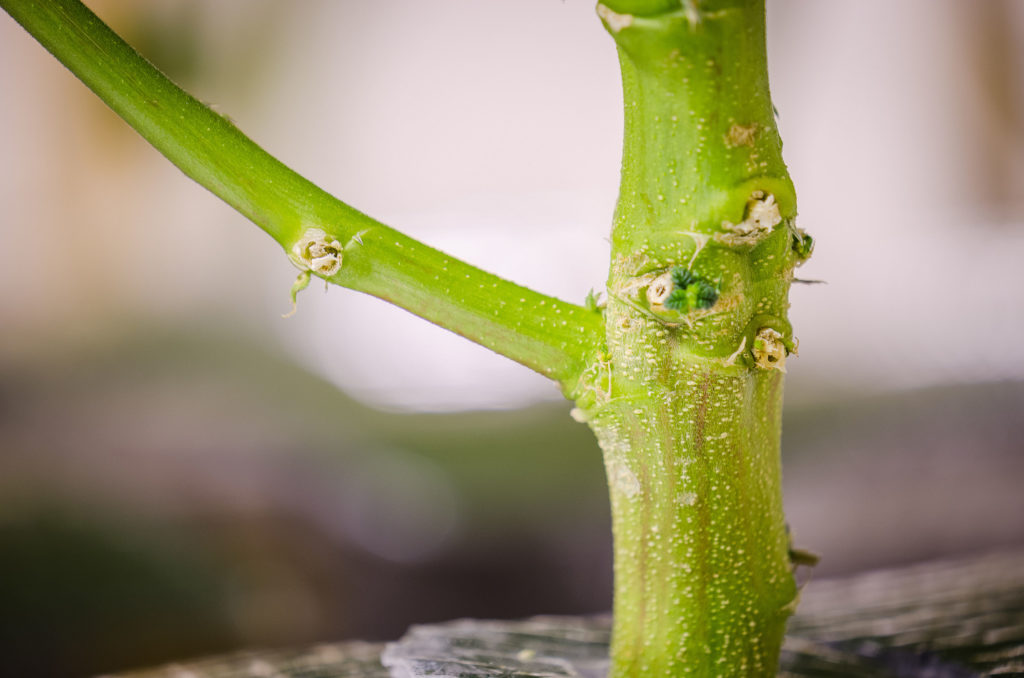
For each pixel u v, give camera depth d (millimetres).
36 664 879
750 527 306
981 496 1327
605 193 2150
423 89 2309
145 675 362
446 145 2314
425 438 1260
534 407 1305
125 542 1065
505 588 1188
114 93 295
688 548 306
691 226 291
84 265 2076
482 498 1201
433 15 2236
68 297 2059
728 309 294
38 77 2002
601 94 2211
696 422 301
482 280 303
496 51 2238
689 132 289
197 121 296
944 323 1641
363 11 2242
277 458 1249
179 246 2154
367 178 2334
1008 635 355
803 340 1669
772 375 303
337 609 1161
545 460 1237
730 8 285
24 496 1108
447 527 1191
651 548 307
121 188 2121
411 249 302
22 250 2045
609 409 302
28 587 946
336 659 362
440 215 2152
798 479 1345
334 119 2367
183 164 297
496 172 2271
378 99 2322
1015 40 2098
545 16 2203
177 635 975
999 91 2127
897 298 1799
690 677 309
